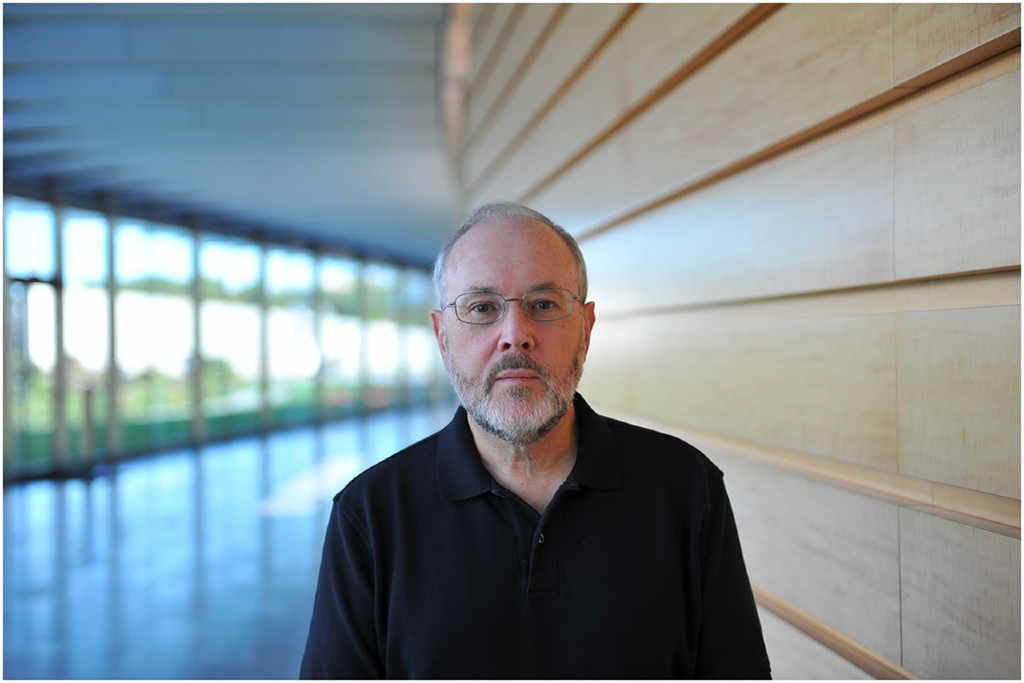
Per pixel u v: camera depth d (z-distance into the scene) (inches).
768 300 49.7
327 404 618.8
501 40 132.9
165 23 218.1
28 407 344.8
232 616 162.4
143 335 423.8
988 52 30.3
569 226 95.7
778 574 48.3
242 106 266.7
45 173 338.6
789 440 46.6
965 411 31.9
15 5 205.5
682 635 40.8
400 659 40.3
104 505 279.9
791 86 44.3
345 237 578.6
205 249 482.0
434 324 45.4
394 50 221.5
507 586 39.6
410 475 43.4
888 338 37.1
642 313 74.2
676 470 43.0
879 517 37.6
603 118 78.5
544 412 39.7
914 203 34.8
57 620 161.0
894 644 36.2
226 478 338.3
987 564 30.4
